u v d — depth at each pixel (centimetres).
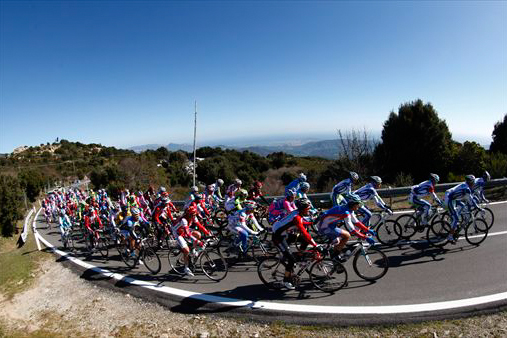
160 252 843
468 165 1652
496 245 664
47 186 4325
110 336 483
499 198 1070
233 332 450
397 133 1862
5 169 5006
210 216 919
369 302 479
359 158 1612
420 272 565
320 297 510
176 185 3472
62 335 507
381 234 782
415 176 1820
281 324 453
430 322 425
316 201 1176
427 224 715
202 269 641
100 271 761
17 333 542
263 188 2312
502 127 2188
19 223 2152
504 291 479
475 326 411
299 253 539
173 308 533
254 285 579
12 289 765
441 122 1784
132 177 3250
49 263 902
